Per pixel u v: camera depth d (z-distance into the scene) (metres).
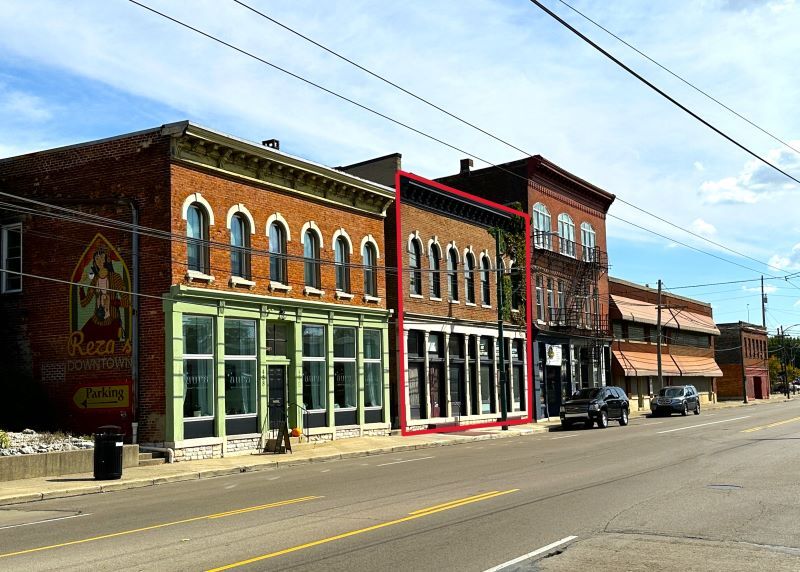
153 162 23.55
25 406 23.70
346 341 30.31
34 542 10.64
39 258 25.25
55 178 25.20
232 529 11.07
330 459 24.23
